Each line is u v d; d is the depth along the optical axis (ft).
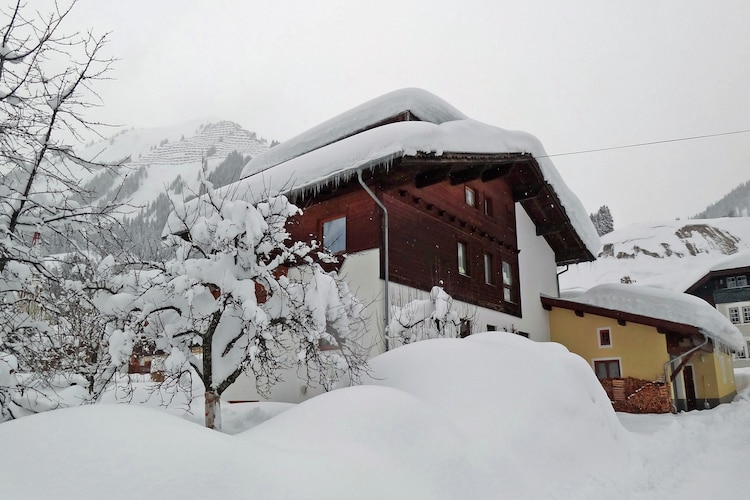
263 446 13.30
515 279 57.16
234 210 21.45
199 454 11.49
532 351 27.68
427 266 42.57
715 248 217.97
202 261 20.85
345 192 41.04
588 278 213.46
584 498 18.06
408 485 13.69
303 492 11.52
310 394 36.29
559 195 60.29
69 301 21.90
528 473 18.20
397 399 17.49
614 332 56.24
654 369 53.01
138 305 21.09
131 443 11.35
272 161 62.64
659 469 24.41
